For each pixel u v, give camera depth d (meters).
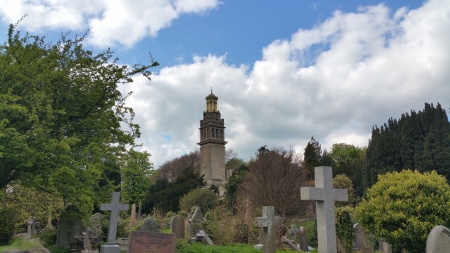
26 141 11.93
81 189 12.73
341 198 10.81
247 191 36.12
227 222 21.36
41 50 14.26
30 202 19.80
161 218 39.12
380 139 39.81
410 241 16.17
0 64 11.71
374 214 16.86
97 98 14.44
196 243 17.27
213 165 76.88
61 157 11.89
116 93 15.38
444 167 34.06
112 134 15.67
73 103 14.13
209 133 78.81
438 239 10.55
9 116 11.75
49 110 11.75
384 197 16.77
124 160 15.70
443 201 15.69
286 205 33.75
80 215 14.99
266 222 13.95
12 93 12.26
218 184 75.00
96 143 13.84
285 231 25.77
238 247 16.33
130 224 31.28
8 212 16.73
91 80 14.84
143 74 15.47
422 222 15.42
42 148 11.85
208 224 20.94
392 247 17.05
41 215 22.39
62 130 14.15
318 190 10.55
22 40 14.18
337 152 78.94
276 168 35.47
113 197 14.10
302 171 37.31
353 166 56.06
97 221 19.67
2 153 10.27
